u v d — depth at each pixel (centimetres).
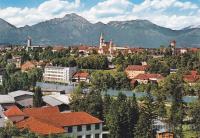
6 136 10938
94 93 17662
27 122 12606
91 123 13638
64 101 19100
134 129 14150
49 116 13650
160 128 16100
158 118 18375
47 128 12112
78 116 13812
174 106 18375
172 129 15650
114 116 14238
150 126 14075
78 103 17188
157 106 18350
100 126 13912
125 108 14450
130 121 14350
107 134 14400
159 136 14562
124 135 14225
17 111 14362
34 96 19625
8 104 18662
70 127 13162
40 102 19450
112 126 14138
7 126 11419
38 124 12350
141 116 14050
